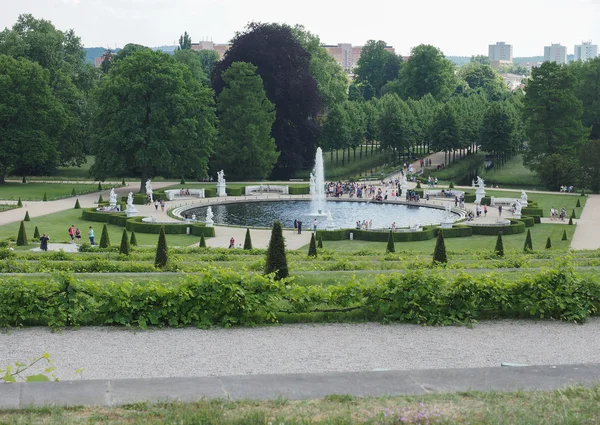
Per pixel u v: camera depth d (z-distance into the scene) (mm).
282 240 46719
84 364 29625
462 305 37188
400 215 118750
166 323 36250
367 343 32938
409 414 19328
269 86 175750
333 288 37719
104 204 116750
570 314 37438
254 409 19906
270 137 169750
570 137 166375
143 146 137875
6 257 62625
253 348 32031
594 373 22938
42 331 34688
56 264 55156
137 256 65062
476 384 21906
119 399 20453
